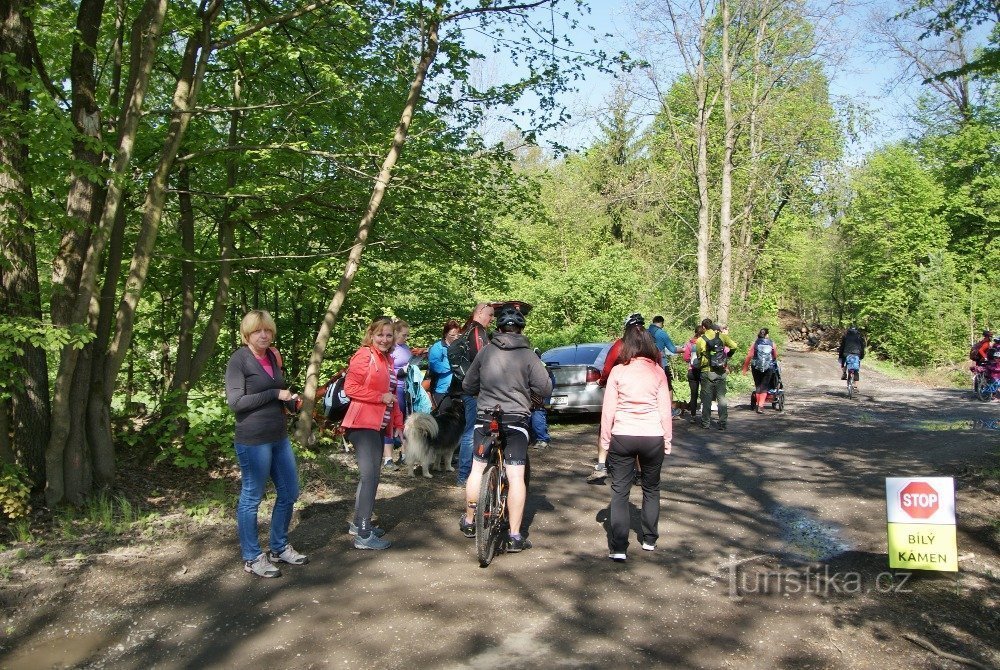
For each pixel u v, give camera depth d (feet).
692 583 17.43
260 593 16.66
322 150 34.40
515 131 37.78
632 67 35.09
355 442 19.75
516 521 19.53
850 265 143.84
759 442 36.68
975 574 18.11
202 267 34.37
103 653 13.98
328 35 33.86
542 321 83.20
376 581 17.37
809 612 15.84
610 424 19.11
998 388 58.65
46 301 27.37
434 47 33.06
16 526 20.03
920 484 17.81
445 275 45.50
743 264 103.65
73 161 21.29
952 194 122.42
